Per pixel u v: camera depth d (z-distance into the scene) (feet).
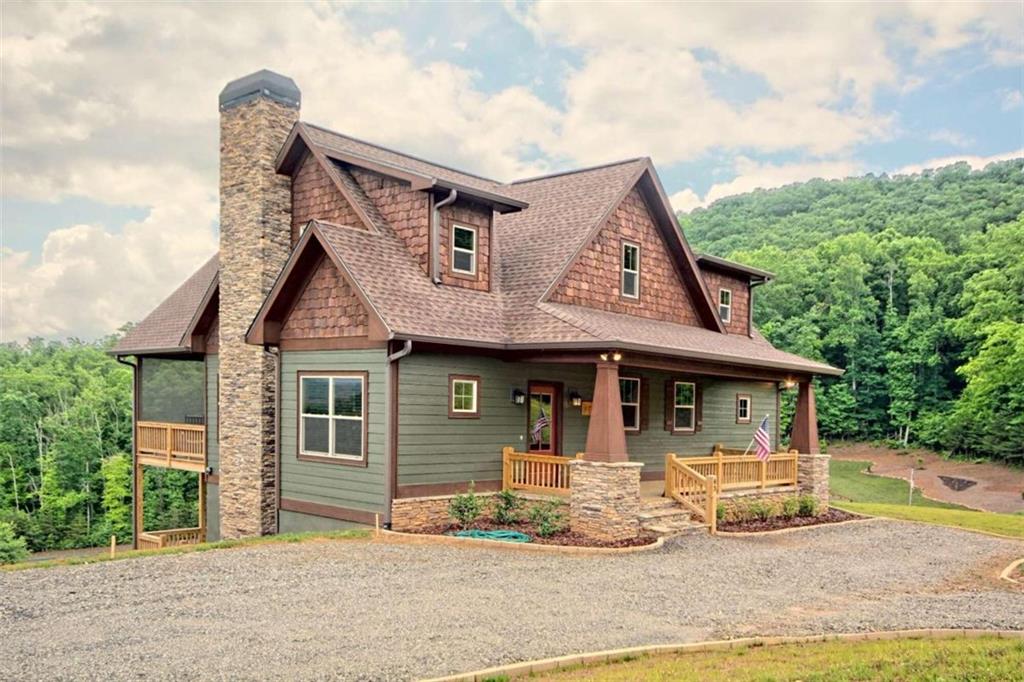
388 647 23.16
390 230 52.54
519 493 49.06
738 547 44.32
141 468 70.18
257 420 53.52
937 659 22.50
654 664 22.44
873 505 77.05
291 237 57.21
